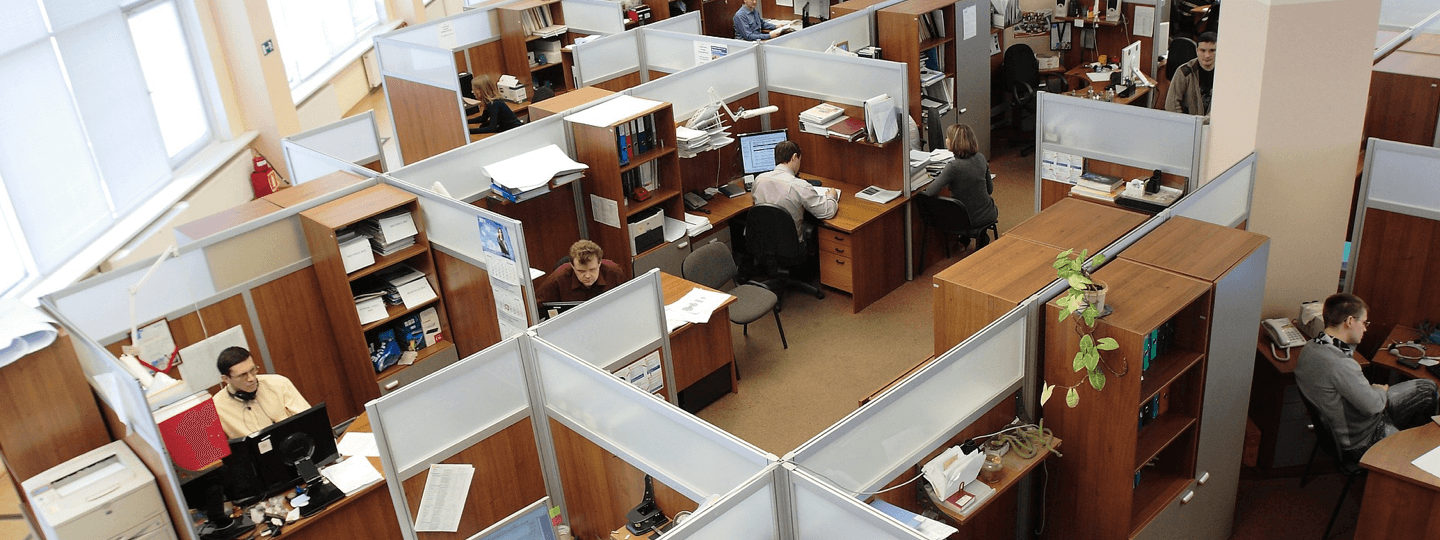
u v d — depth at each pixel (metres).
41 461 3.60
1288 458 4.33
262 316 4.38
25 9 5.54
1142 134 4.78
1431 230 4.12
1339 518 4.08
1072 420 3.30
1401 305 4.35
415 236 4.55
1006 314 3.14
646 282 3.78
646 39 7.33
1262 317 4.58
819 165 6.36
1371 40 3.96
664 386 4.03
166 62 7.12
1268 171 4.26
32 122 5.54
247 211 4.41
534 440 3.42
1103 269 3.37
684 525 2.40
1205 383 3.42
